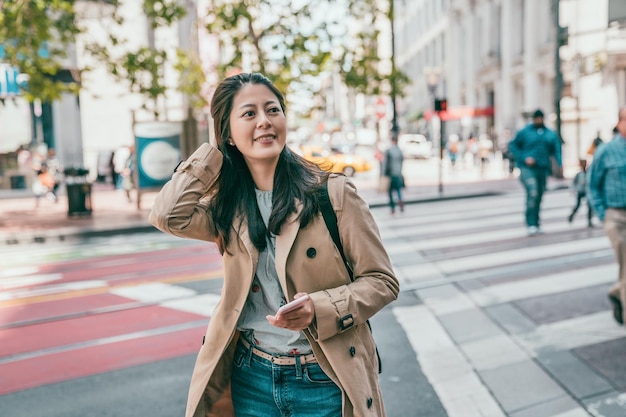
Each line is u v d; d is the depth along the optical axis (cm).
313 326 212
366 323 234
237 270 225
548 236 1093
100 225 1466
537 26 3819
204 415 236
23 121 2402
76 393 473
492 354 523
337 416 223
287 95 1800
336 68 1892
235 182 229
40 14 1496
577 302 658
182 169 228
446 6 5853
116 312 697
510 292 715
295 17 1747
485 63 4756
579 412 409
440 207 1698
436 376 485
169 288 806
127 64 1675
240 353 235
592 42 3145
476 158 3666
